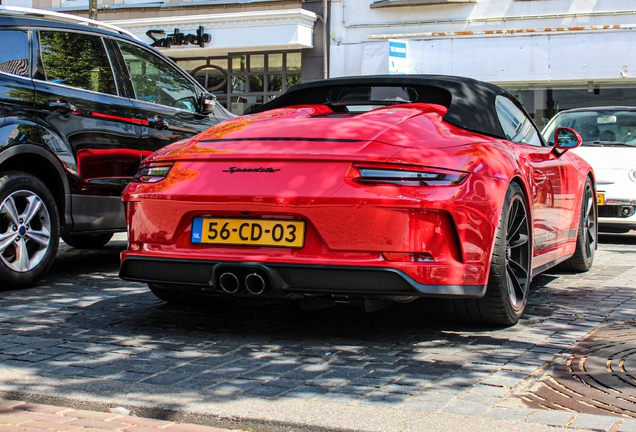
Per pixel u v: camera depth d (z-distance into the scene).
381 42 19.02
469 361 3.71
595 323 4.55
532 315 4.78
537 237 4.96
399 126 4.16
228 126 4.50
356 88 4.93
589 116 10.09
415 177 3.79
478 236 3.92
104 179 6.17
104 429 2.85
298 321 4.63
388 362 3.70
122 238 9.11
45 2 21.52
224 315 4.80
